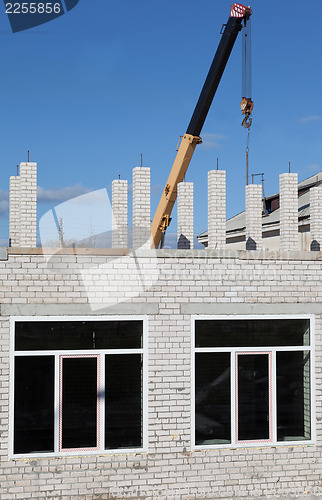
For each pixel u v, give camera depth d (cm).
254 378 1141
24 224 1180
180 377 1109
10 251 1066
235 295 1138
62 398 1073
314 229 1330
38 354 1068
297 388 1155
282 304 1154
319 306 1167
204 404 1120
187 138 1755
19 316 1062
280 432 1145
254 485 1124
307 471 1144
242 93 1702
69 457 1065
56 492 1058
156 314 1109
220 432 1122
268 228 2509
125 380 1097
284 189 1362
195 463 1105
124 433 1089
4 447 1041
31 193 1187
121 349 1097
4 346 1053
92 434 1079
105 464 1076
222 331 1135
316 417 1153
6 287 1062
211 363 1127
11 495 1042
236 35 1697
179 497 1095
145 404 1095
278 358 1152
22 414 1059
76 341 1084
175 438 1101
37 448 1059
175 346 1111
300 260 1166
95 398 1083
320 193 1334
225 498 1112
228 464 1117
